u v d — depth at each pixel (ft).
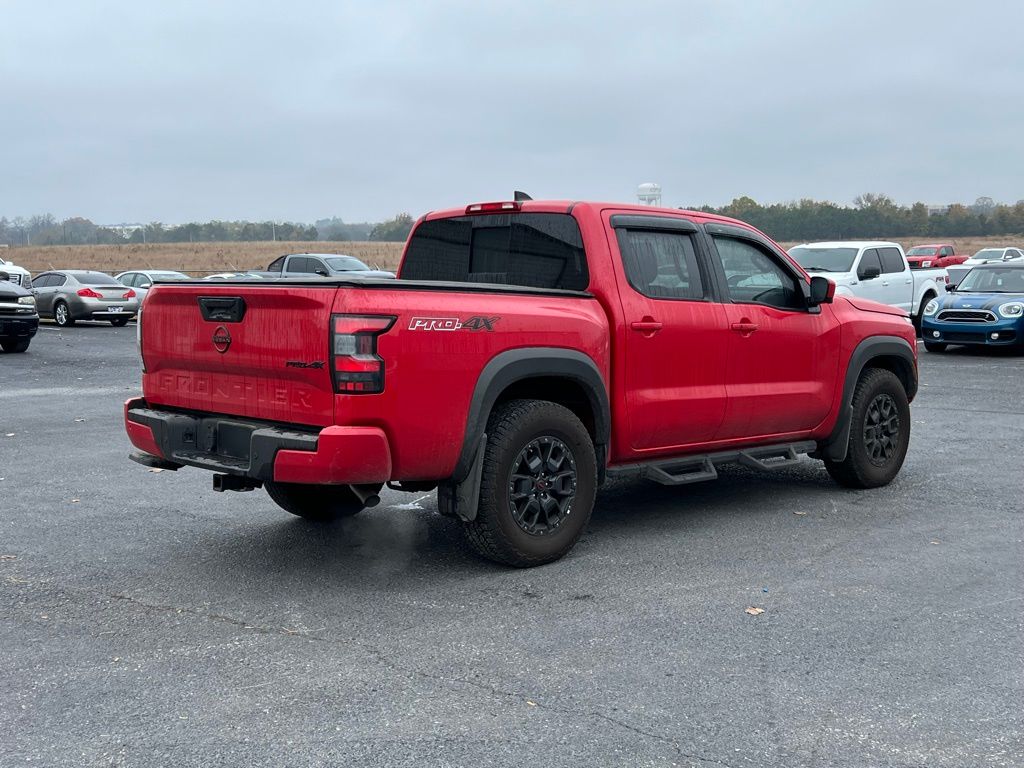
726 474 26.76
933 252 132.67
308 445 15.52
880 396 24.53
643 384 19.47
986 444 30.94
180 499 23.67
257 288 16.30
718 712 12.13
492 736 11.48
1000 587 17.03
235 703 12.35
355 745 11.27
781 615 15.56
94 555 18.92
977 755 11.10
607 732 11.59
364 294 15.52
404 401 15.80
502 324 17.02
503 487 17.24
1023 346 60.95
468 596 16.44
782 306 22.43
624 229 19.60
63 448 30.37
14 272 94.17
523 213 20.16
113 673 13.29
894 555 18.94
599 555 18.84
